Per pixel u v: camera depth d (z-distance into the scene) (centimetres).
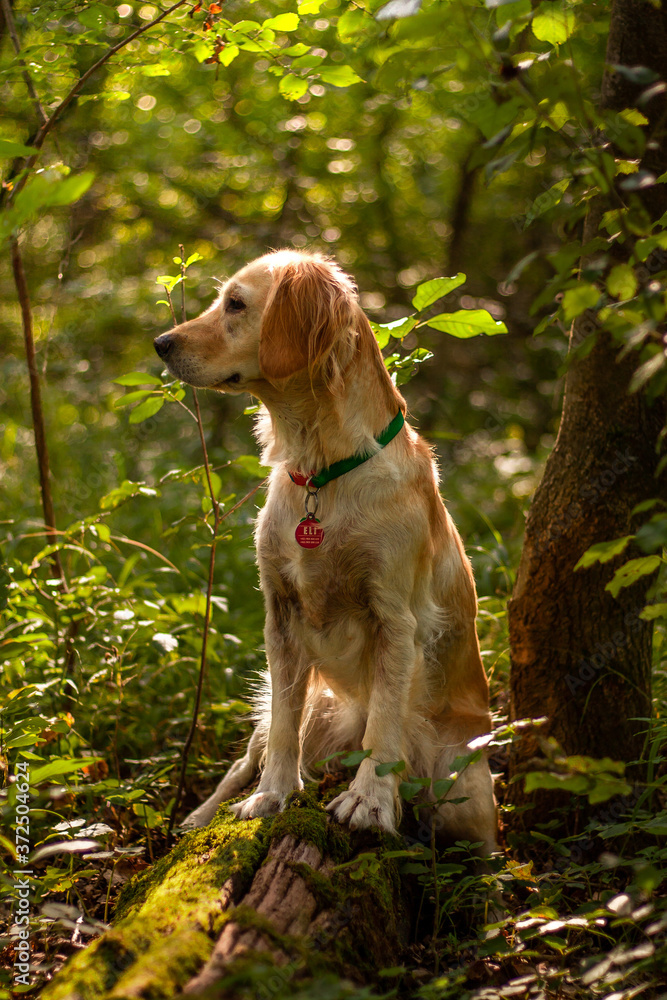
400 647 280
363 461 277
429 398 989
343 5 313
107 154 864
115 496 351
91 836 241
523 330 1062
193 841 249
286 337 274
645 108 287
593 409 310
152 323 945
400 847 259
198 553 594
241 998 167
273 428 297
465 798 240
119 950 188
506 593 515
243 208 1002
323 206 1054
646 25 286
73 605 360
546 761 183
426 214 1102
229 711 396
